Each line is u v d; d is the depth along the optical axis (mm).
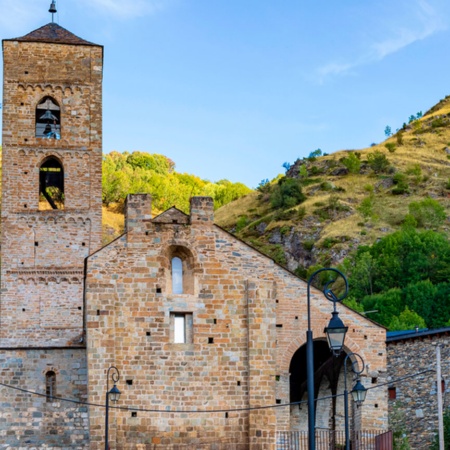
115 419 49469
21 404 52656
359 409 53688
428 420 55062
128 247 51562
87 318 50250
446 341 55812
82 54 70312
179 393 50469
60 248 66812
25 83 69125
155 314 51031
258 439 50406
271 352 51469
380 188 197875
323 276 140500
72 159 68500
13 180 67438
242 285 52281
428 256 133375
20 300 65625
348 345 54094
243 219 195250
